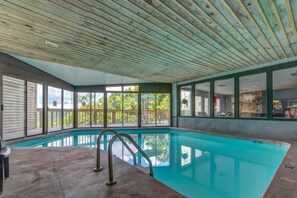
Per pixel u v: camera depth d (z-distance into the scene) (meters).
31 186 1.82
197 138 8.18
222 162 4.62
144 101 11.41
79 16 3.21
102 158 2.78
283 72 6.38
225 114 8.36
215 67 7.04
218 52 5.21
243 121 7.11
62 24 3.50
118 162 2.56
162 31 3.83
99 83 10.45
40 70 7.61
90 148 3.52
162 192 1.66
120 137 2.36
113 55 5.42
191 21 3.41
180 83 10.26
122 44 4.55
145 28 3.69
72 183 1.87
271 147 5.66
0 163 1.70
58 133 8.29
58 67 7.40
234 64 6.62
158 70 7.45
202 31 3.84
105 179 1.97
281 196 2.00
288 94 7.90
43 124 7.62
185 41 4.38
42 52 5.15
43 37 4.11
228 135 6.98
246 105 7.36
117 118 11.40
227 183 3.31
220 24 3.52
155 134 9.30
